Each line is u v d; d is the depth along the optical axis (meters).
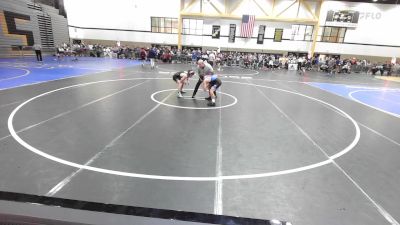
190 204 2.99
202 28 29.38
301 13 28.19
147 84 11.32
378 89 14.71
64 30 27.83
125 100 8.05
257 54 27.84
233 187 3.40
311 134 5.77
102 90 9.47
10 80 10.57
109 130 5.31
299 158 4.44
